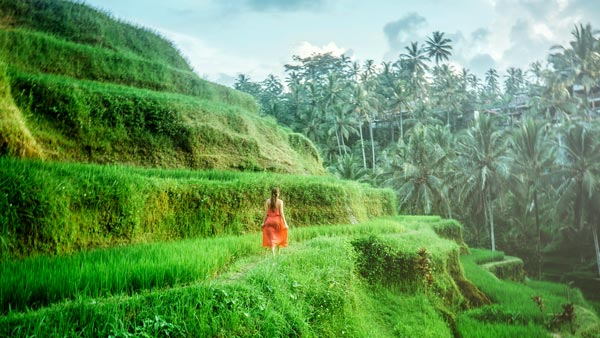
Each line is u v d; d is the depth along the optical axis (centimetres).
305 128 7144
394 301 1220
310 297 808
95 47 2464
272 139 2636
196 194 1288
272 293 727
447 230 3059
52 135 1516
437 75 9388
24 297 533
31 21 2522
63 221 914
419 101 8181
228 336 586
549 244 4953
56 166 1036
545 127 4878
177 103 2052
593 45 5766
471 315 1582
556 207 4038
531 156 4291
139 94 1925
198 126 2022
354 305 951
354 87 7338
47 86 1573
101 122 1705
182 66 3484
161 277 663
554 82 5931
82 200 970
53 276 587
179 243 991
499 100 8894
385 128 8744
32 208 860
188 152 1931
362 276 1239
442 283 1534
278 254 986
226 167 2022
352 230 1557
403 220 2745
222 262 843
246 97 3291
